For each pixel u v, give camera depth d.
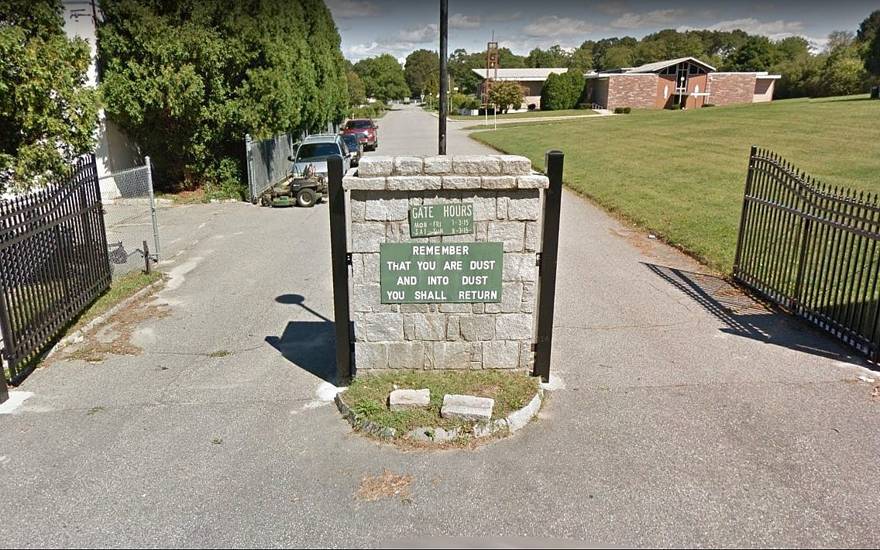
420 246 4.37
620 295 7.09
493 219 4.32
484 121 49.31
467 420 4.04
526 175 4.29
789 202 6.44
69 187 6.20
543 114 54.91
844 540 3.04
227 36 14.13
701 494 3.41
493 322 4.57
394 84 115.31
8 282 4.89
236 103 14.55
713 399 4.52
